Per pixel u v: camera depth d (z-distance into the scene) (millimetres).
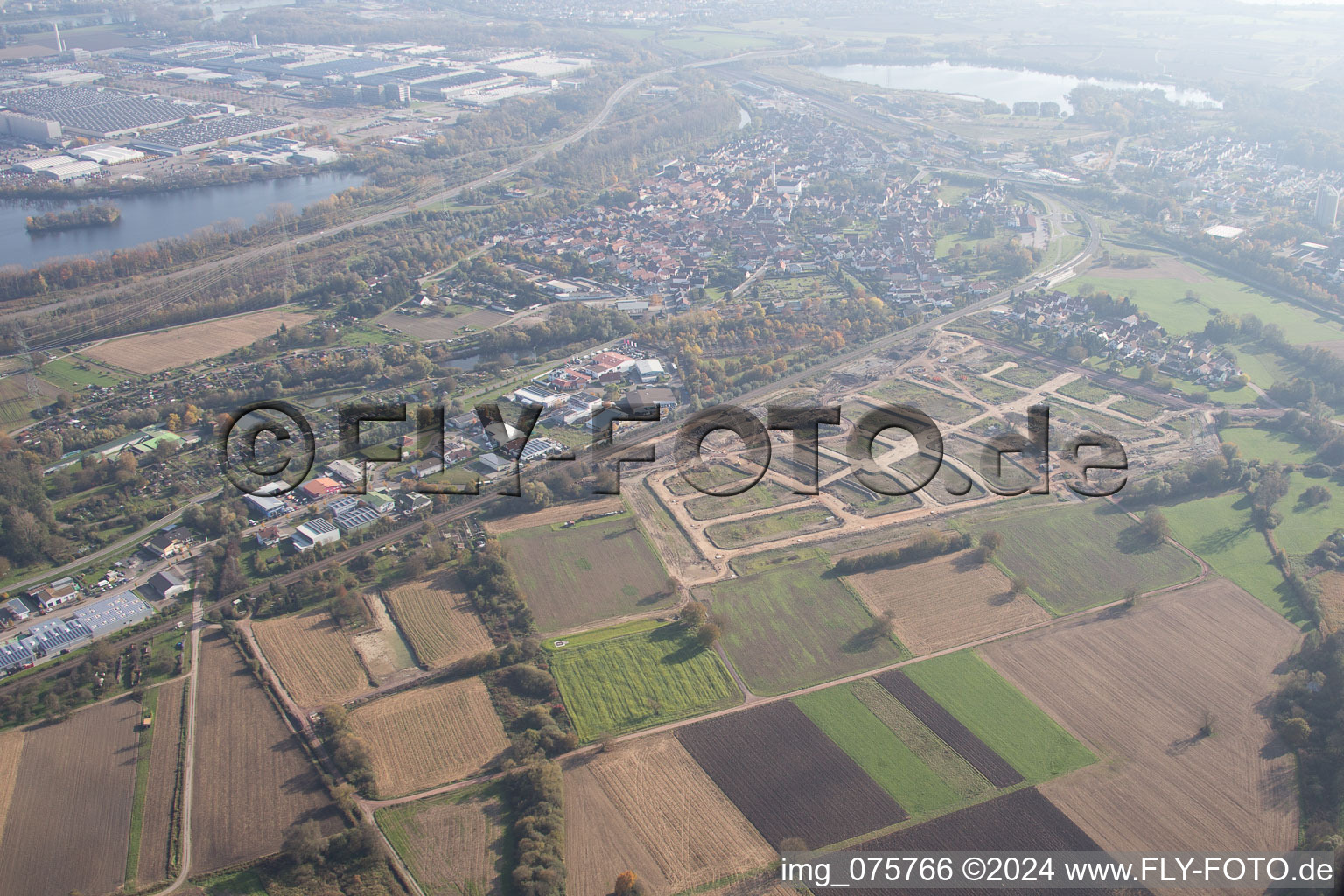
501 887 186250
